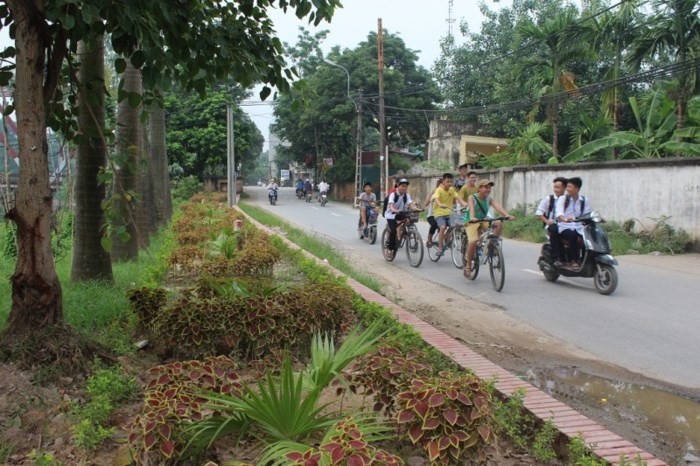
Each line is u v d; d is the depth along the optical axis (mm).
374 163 40125
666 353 5910
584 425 3594
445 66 32438
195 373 3350
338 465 2441
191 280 8578
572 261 9203
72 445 3416
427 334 5711
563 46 18859
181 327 4840
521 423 3775
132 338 5363
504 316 7398
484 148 30656
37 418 3715
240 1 5488
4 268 10102
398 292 8859
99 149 7219
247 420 3180
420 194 29109
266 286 6172
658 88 16766
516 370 5387
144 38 4422
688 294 8781
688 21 14891
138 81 9477
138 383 4348
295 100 5719
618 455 3205
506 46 29484
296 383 3383
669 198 14086
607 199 16078
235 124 39125
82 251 7398
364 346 3777
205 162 39188
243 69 5312
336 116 37000
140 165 5586
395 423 3299
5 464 3229
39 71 4305
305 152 46375
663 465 3098
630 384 5070
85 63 6590
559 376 5258
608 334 6586
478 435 2834
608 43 17891
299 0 5332
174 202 31375
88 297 6527
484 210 9641
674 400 4715
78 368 4254
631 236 14625
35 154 4285
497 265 8930
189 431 3033
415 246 11305
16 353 4129
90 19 3977
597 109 23344
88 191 7336
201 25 5090
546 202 9516
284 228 18109
